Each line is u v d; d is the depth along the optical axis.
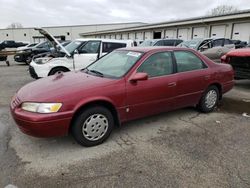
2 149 3.40
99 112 3.44
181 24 25.78
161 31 30.58
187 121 4.52
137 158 3.17
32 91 3.39
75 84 3.45
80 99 3.23
